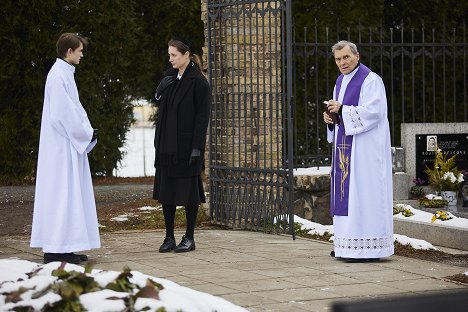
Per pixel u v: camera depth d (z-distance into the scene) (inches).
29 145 1030.4
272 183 641.0
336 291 429.1
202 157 544.4
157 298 279.4
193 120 543.5
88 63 1043.3
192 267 492.4
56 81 495.2
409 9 1131.3
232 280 453.4
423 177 755.4
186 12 1133.7
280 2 625.6
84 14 1036.5
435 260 547.8
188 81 543.8
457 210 699.4
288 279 458.3
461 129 765.3
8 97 1026.7
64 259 498.9
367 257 518.3
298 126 1097.4
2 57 1014.4
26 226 679.1
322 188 697.6
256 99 675.4
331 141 545.3
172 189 542.6
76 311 271.3
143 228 674.2
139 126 1451.8
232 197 671.1
